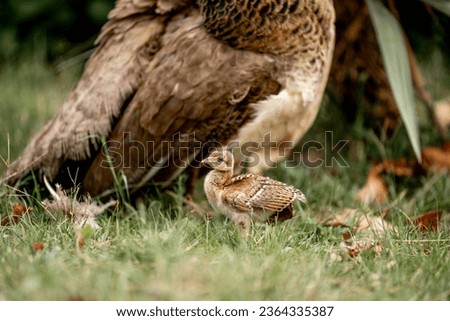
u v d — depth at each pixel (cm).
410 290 733
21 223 870
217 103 912
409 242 836
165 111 916
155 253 752
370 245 834
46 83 1565
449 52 1342
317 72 955
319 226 901
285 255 787
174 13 978
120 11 991
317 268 748
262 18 924
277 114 929
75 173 966
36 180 980
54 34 1614
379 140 1197
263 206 838
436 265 777
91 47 1375
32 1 1595
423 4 1216
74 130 948
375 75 1181
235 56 925
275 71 925
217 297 696
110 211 939
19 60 1612
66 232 838
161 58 942
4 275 718
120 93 943
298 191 861
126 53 961
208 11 937
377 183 1060
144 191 963
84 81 978
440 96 1403
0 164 1137
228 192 841
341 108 1216
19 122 1295
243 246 792
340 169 1130
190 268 742
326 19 970
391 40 1015
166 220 862
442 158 1109
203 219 915
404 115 966
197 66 921
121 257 759
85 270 736
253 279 718
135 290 702
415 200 1026
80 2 1587
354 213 955
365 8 1151
